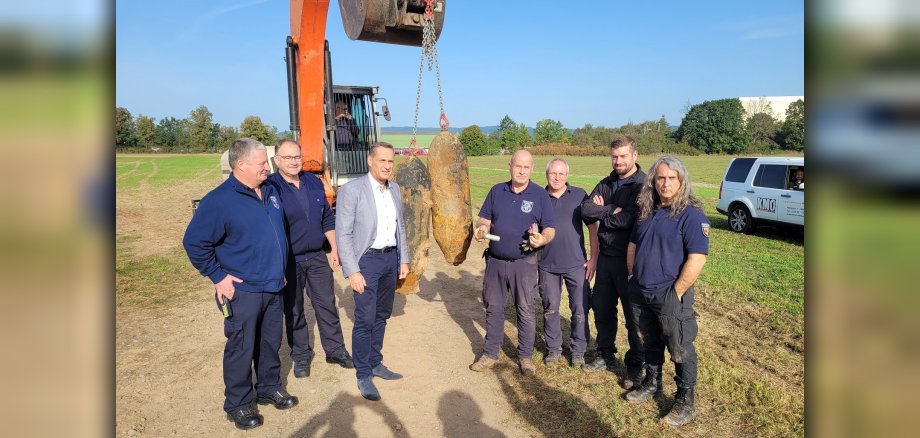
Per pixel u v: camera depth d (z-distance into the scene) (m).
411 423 4.04
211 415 4.17
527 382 4.69
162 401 4.39
